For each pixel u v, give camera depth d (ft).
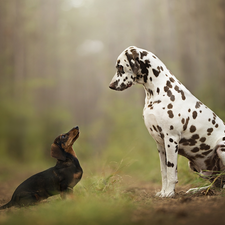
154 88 16.97
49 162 69.62
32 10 89.35
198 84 81.76
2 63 80.79
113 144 52.26
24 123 77.82
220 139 16.74
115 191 16.57
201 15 76.59
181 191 18.89
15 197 15.90
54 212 11.82
